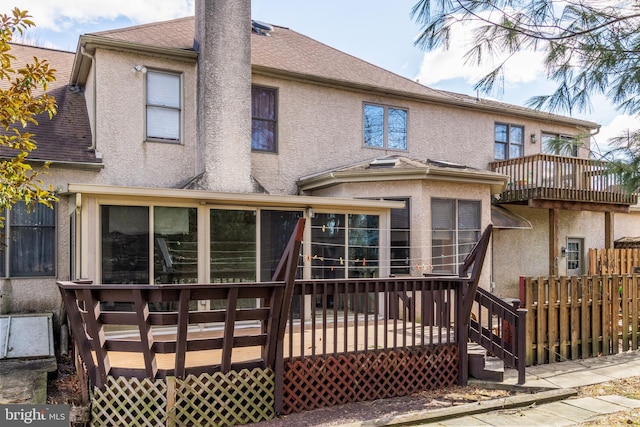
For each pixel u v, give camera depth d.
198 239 8.31
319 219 9.60
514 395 6.12
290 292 5.16
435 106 14.30
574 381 6.76
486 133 15.23
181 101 10.80
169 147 10.63
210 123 10.38
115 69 10.16
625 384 6.64
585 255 16.53
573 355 8.04
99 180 9.89
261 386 5.30
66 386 6.49
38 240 9.48
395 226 10.98
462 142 14.73
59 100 11.38
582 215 16.50
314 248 9.52
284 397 5.47
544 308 7.85
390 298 9.58
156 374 4.95
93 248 7.41
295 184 12.11
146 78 10.49
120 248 7.70
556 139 6.01
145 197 7.86
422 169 10.45
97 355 4.94
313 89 12.46
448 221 11.21
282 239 9.19
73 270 8.70
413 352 6.38
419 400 6.05
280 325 5.30
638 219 18.67
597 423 5.04
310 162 12.34
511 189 14.02
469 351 7.00
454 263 11.12
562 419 5.20
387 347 6.27
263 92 11.84
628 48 5.09
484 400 5.84
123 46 10.05
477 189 11.57
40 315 9.09
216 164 10.39
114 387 5.00
